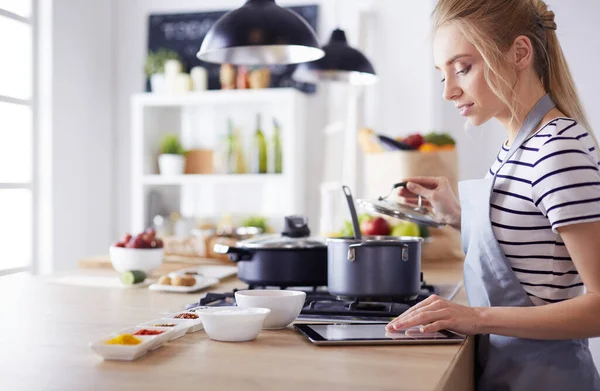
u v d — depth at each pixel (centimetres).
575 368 133
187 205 471
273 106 453
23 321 146
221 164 445
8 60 409
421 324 122
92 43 459
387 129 423
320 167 443
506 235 133
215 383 97
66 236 436
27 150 421
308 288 199
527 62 132
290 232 192
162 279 196
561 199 119
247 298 136
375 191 292
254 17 210
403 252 151
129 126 480
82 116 451
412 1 421
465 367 125
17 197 414
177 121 471
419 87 418
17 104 411
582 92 350
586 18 349
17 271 412
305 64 310
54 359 112
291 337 130
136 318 150
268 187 456
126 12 479
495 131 376
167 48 469
